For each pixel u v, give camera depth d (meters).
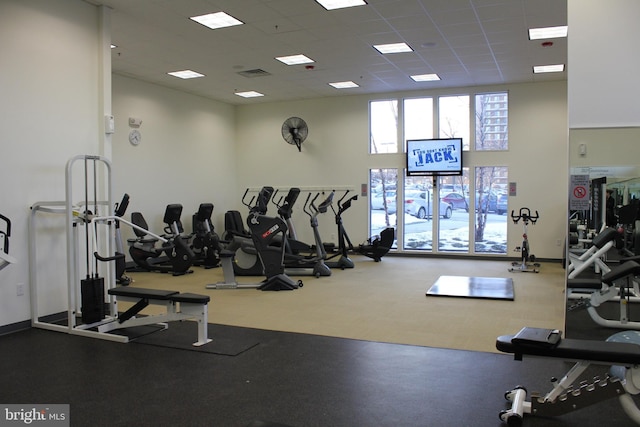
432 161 10.30
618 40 3.87
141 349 4.33
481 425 2.89
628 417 2.98
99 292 4.95
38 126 5.12
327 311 5.70
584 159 4.02
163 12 5.94
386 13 5.99
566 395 2.89
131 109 9.12
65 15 5.40
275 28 6.52
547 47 7.37
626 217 4.06
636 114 3.86
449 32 6.69
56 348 4.37
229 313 5.64
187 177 10.51
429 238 10.63
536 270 8.48
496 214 10.17
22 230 4.98
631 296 4.14
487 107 10.14
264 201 7.68
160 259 9.68
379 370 3.78
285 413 3.06
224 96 10.97
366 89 10.39
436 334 4.73
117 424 2.92
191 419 2.98
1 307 4.81
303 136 10.84
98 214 5.68
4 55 4.80
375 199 11.10
